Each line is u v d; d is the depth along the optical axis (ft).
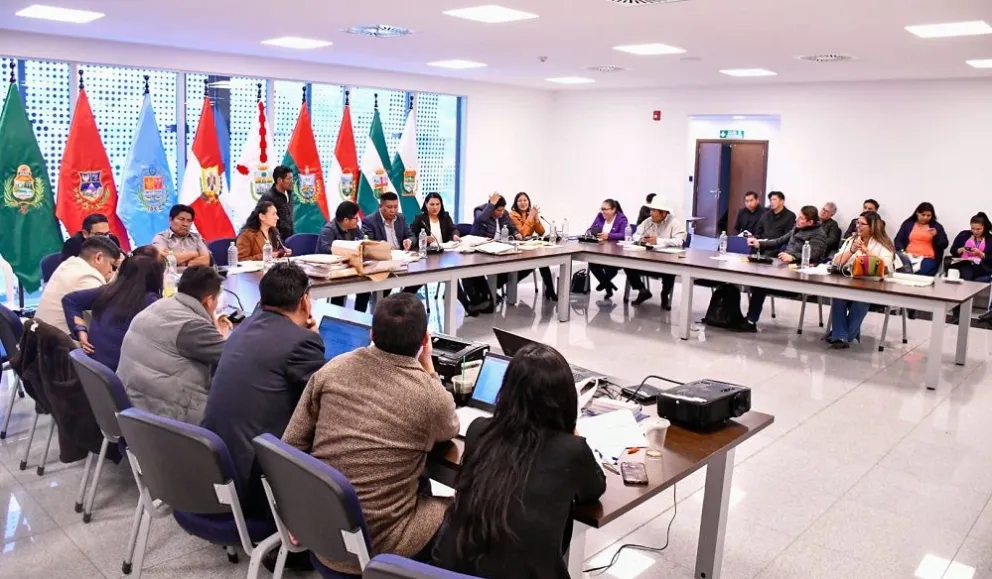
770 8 15.61
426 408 7.13
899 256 21.99
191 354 9.48
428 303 24.88
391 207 22.48
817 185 31.04
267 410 8.09
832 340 21.67
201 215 24.40
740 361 19.90
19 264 20.81
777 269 20.83
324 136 30.60
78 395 10.37
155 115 25.32
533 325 23.34
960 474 13.21
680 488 12.12
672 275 25.95
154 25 20.08
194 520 7.95
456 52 24.32
